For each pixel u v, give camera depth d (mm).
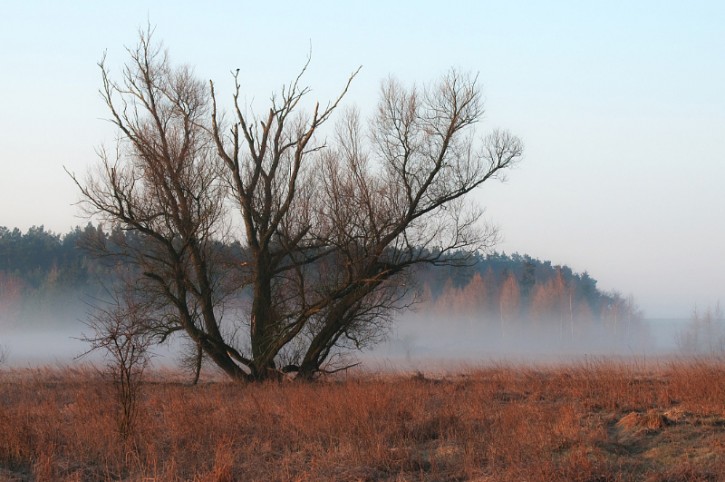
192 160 24406
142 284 24547
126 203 23375
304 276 25797
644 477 10414
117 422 13625
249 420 15180
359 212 24000
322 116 24484
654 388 18891
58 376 26922
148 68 24031
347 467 11562
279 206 25188
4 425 13250
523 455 11578
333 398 16281
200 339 24312
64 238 140625
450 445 12766
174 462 11852
